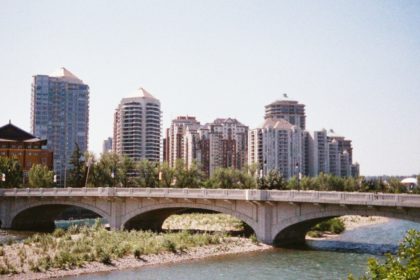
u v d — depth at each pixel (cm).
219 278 5069
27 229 10031
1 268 5116
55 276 5094
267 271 5391
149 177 13950
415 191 15912
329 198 6525
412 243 2225
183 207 8050
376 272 2227
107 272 5312
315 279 5016
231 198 7375
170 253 6291
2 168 12612
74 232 7775
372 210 6366
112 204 8762
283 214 7062
